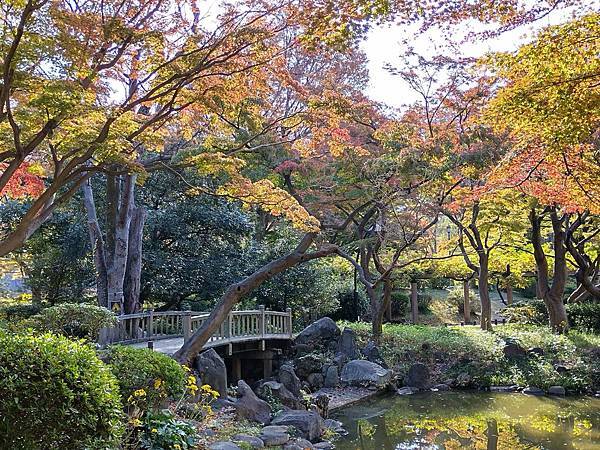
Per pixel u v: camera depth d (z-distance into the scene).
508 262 22.34
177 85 7.70
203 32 7.66
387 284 18.17
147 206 20.36
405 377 15.95
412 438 10.48
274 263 11.64
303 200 15.19
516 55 5.93
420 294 30.39
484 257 19.81
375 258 16.83
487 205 16.56
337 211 17.08
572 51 5.67
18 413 4.27
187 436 6.82
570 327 20.75
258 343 14.89
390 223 15.04
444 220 26.52
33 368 4.35
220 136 11.38
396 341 18.19
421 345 17.66
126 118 8.01
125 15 7.59
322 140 11.17
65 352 4.56
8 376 4.25
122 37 7.10
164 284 18.81
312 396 13.02
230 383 14.23
